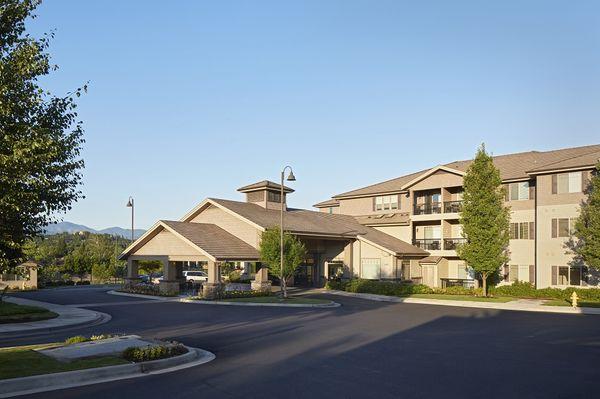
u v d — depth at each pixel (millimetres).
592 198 31688
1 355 12789
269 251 35125
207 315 25609
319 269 47781
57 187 11617
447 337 18000
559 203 36500
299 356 14242
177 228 38625
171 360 12844
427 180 45469
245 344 16391
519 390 10547
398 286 38125
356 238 45188
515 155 46438
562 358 14102
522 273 39344
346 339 17469
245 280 51250
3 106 10250
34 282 50250
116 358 12547
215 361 13492
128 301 34688
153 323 22375
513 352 15023
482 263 35375
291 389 10445
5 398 9609
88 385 10688
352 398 9812
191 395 9914
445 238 44188
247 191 48562
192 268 65562
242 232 41562
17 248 11852
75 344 14469
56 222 12273
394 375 11844
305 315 25516
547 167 36688
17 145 10141
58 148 10852
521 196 40031
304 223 44031
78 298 37250
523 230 39562
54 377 10750
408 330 19812
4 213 10664
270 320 23281
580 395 10188
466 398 9914
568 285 35688
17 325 21188
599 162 31812
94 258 68875
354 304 32312
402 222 47625
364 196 53344
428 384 10992
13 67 10758
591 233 31328
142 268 67562
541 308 28984
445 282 43781
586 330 20000
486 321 22953
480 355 14500
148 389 10367
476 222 35469
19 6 11133
